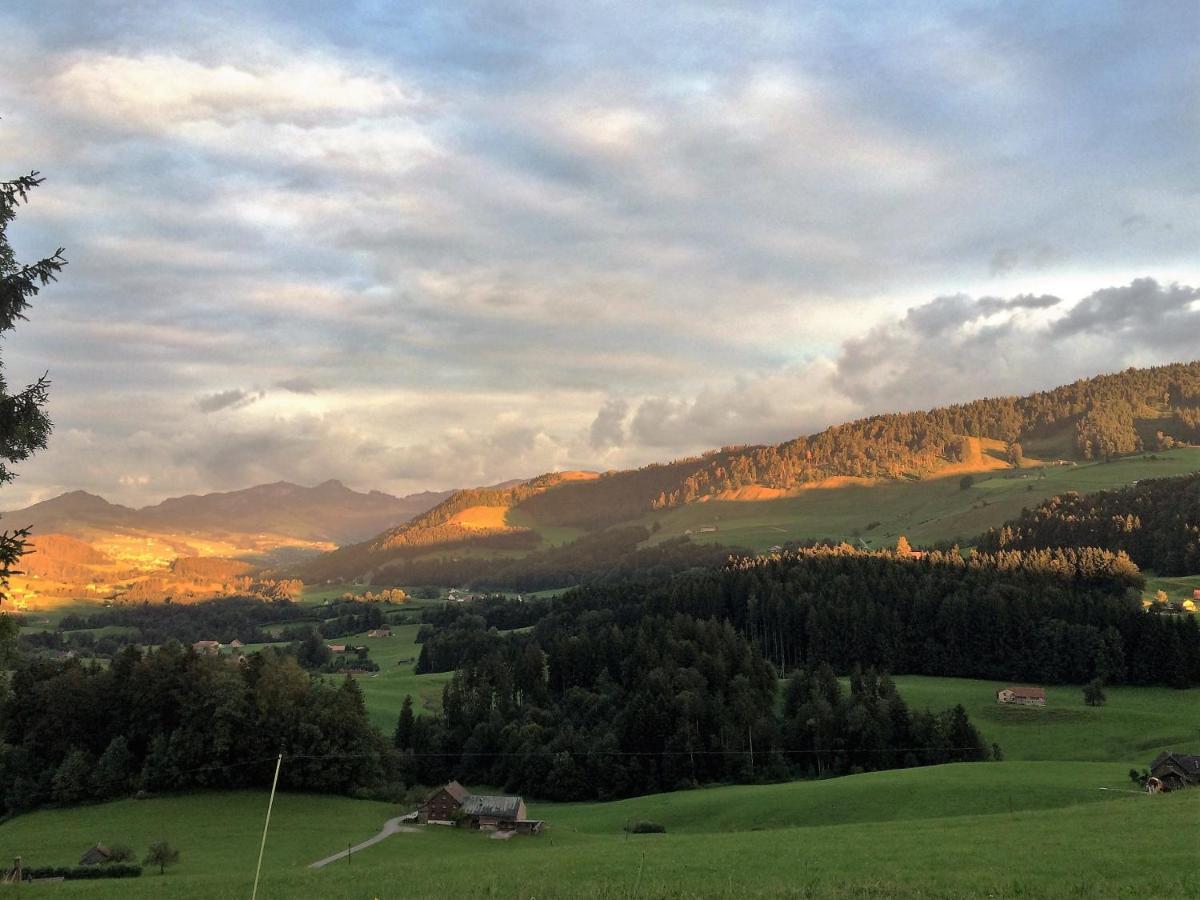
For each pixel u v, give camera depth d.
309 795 95.50
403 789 102.50
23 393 27.00
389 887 37.69
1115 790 71.00
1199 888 27.48
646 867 39.50
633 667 137.25
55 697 101.12
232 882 44.66
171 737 97.88
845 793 78.56
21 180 26.30
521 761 113.50
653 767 112.06
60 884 46.31
